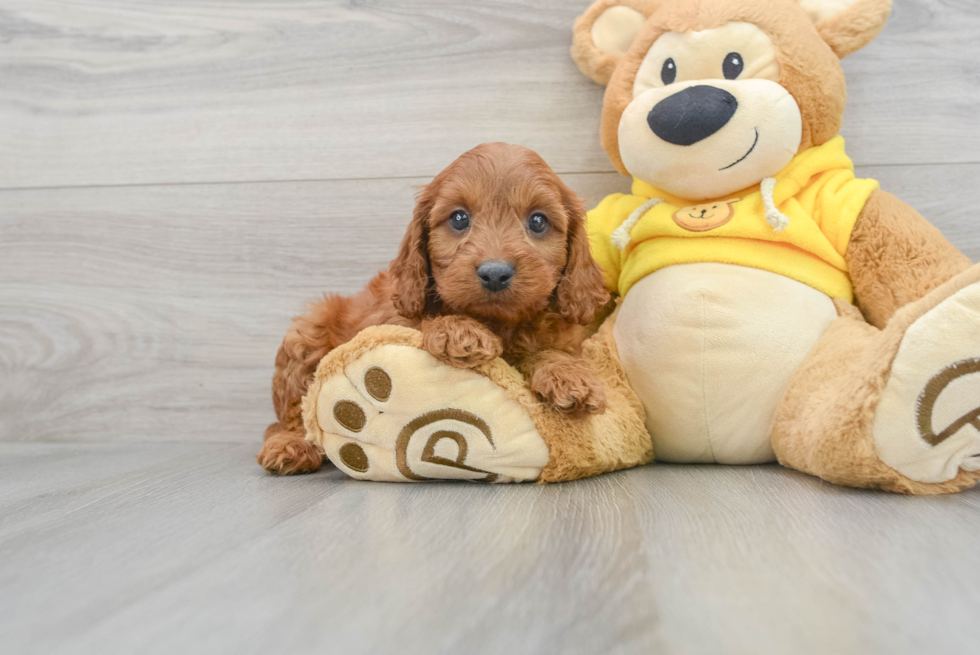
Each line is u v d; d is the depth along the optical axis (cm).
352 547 106
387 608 82
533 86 222
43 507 139
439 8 225
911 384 130
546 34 221
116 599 87
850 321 165
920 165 207
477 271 139
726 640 72
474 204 149
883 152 208
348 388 152
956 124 206
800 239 170
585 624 77
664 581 89
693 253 173
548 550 103
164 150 237
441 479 158
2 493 154
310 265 233
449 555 101
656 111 169
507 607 81
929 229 170
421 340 149
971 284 128
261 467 186
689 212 178
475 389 147
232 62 234
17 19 240
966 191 206
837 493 138
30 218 241
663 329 169
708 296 166
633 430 168
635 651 70
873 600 82
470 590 87
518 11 221
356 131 230
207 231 236
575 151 221
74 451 221
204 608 83
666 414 172
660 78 179
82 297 240
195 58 235
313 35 230
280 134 233
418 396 148
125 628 78
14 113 240
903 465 134
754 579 89
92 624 79
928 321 129
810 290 170
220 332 236
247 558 102
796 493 138
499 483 155
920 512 122
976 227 206
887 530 110
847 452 136
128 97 238
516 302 143
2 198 241
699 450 174
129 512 133
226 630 77
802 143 177
